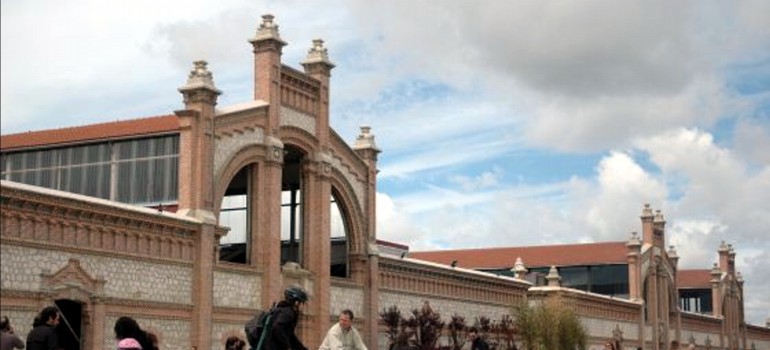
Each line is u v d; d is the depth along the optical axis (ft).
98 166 150.00
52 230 115.24
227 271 144.36
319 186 167.12
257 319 55.01
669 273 321.73
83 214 119.14
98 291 120.57
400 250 251.60
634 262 296.10
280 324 53.72
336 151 174.70
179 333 134.10
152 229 130.31
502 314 222.89
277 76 156.97
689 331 337.52
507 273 318.45
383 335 182.39
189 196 138.41
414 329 181.57
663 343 310.65
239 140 148.36
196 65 141.59
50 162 155.02
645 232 309.01
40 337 69.31
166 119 150.92
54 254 115.03
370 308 178.19
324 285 165.37
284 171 173.37
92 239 120.88
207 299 137.69
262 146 153.58
